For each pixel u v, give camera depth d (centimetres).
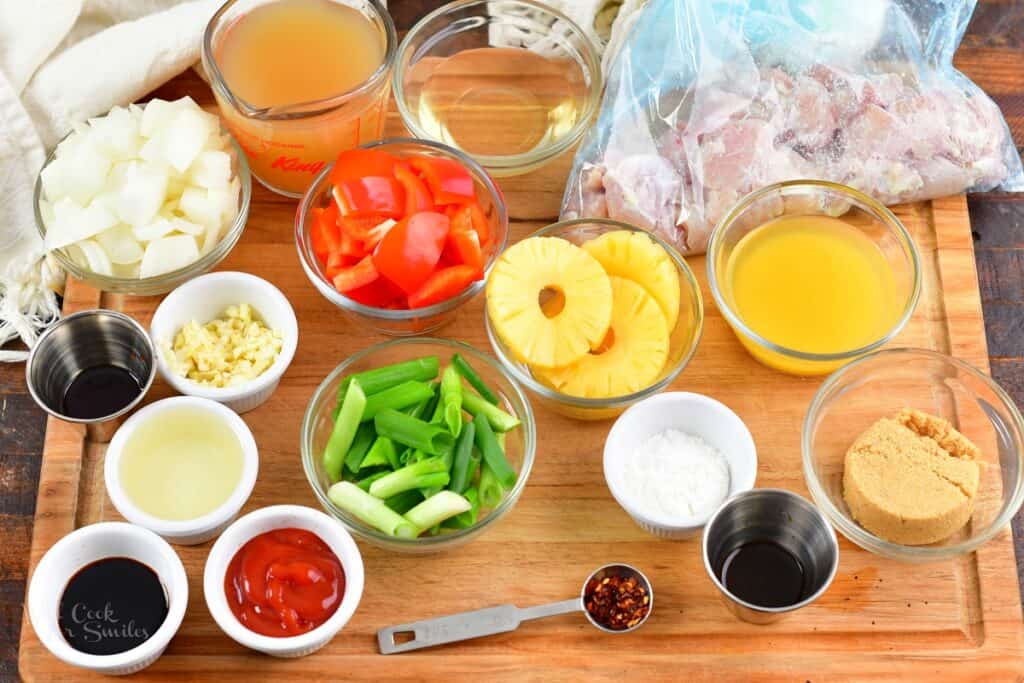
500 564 116
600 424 120
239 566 112
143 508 113
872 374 120
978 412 120
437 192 119
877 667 113
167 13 129
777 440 120
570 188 127
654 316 118
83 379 119
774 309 122
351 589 110
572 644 114
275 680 112
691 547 116
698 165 125
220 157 121
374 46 126
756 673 113
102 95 128
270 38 125
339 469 115
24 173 127
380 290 119
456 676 112
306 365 122
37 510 117
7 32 126
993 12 140
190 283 119
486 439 115
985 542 113
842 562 116
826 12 129
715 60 127
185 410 115
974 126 127
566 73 133
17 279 129
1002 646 114
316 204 123
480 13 133
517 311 116
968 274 126
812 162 126
